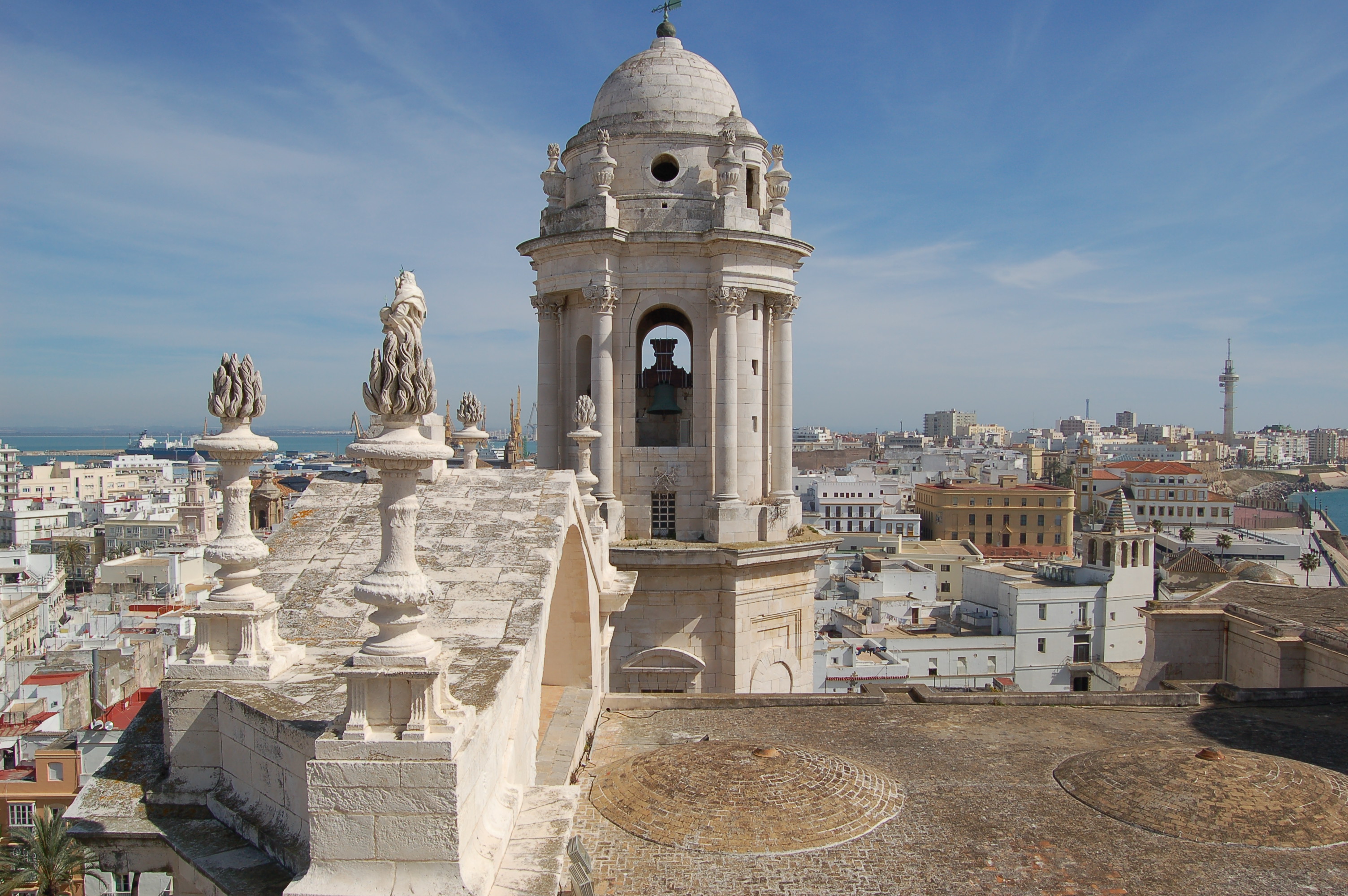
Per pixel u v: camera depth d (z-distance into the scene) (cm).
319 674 1235
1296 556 13538
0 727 5522
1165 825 1558
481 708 1059
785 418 3531
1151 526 15750
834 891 1362
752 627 3300
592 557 2083
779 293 3419
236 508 1247
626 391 3347
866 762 1916
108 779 1250
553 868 989
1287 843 1498
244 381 1208
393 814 907
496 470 1786
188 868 1134
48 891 4003
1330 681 2672
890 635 7894
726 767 1684
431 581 1417
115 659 5566
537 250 3409
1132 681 7162
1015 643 7638
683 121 3378
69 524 15562
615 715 2277
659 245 3291
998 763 1911
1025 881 1395
